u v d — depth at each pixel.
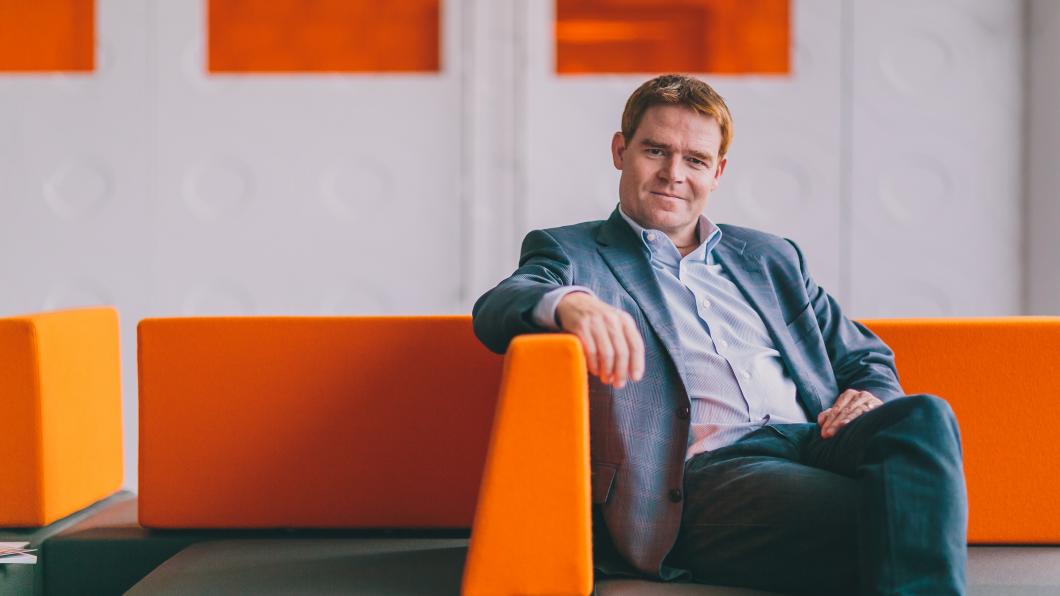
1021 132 3.82
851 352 1.84
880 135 3.83
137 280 3.82
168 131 3.80
